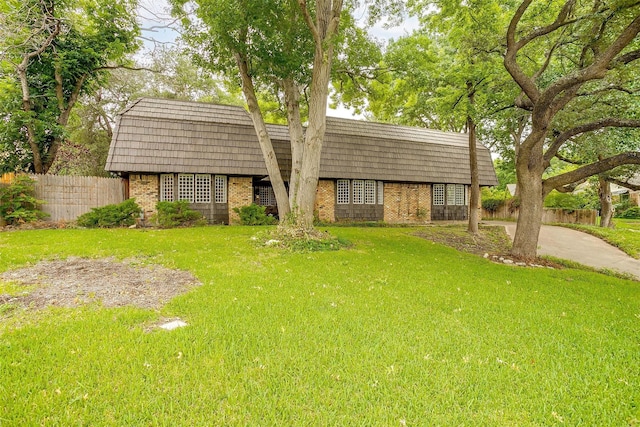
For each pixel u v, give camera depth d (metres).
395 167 19.84
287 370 2.88
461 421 2.30
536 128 10.06
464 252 11.77
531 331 4.07
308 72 11.09
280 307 4.49
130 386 2.56
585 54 10.21
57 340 3.29
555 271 8.93
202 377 2.72
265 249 9.05
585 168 10.03
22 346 3.14
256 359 3.02
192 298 4.74
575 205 24.16
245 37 9.70
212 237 10.87
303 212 10.47
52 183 14.29
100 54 16.00
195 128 16.00
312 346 3.35
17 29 12.52
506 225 19.48
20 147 15.61
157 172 14.88
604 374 3.04
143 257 7.54
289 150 17.59
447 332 3.89
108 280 5.63
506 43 10.38
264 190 19.92
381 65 13.99
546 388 2.77
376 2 11.15
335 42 9.77
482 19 11.02
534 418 2.37
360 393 2.58
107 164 14.05
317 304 4.70
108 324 3.72
